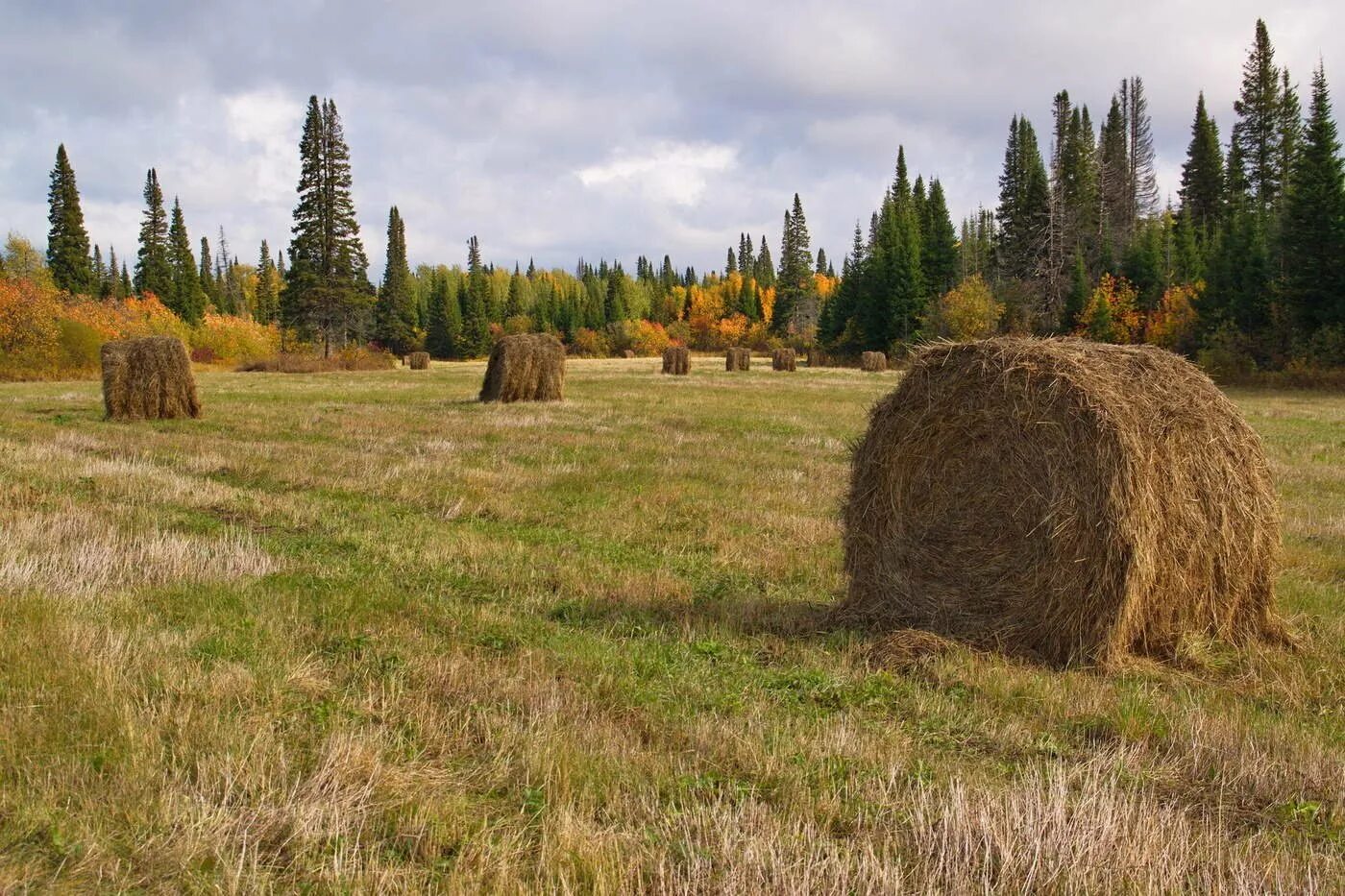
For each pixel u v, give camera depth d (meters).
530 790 4.28
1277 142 70.25
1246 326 48.44
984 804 4.11
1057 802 4.05
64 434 17.58
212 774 4.28
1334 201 43.69
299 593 7.49
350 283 63.50
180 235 82.50
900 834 3.97
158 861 3.64
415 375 48.53
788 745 4.85
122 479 12.45
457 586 8.16
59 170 71.56
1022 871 3.63
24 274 57.94
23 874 3.50
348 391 32.72
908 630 6.92
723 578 8.79
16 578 7.35
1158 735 5.16
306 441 17.38
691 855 3.71
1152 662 6.67
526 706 5.35
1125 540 6.33
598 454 16.05
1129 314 58.56
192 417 21.53
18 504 10.52
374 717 5.10
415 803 4.12
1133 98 90.88
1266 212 63.06
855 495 7.99
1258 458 7.14
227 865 3.54
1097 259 70.12
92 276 74.00
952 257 77.94
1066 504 6.61
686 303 130.62
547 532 10.44
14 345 44.88
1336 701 5.86
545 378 27.48
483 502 11.81
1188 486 6.69
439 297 101.12
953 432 7.42
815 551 9.82
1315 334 43.09
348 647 6.23
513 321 117.81
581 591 8.09
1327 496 13.28
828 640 6.96
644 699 5.48
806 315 106.38
